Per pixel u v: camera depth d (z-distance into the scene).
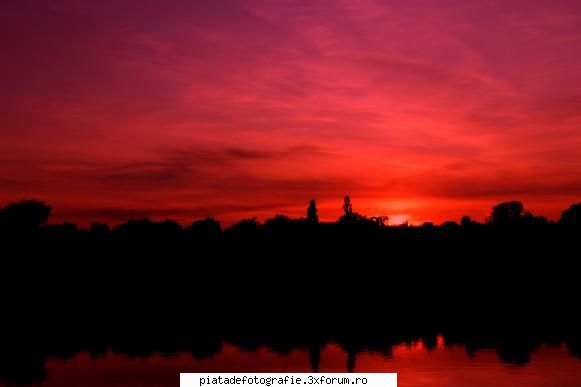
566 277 85.00
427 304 74.25
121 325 60.47
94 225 106.50
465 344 46.59
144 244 100.38
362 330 55.31
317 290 83.25
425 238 104.25
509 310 69.19
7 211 97.44
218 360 41.00
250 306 74.25
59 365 39.84
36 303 75.69
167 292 82.81
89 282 84.94
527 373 35.19
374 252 97.44
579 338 49.34
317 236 105.12
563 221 109.38
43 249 93.62
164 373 36.91
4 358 42.69
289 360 40.72
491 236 103.38
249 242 103.75
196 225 111.94
